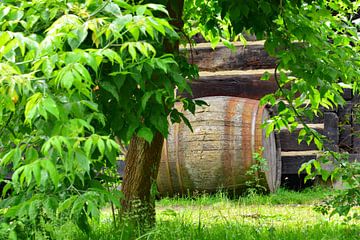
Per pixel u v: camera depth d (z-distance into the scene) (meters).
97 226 9.29
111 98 7.02
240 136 16.97
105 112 7.17
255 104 17.69
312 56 8.88
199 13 10.41
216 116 17.22
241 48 19.86
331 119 19.20
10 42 5.05
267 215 12.90
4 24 5.81
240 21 8.80
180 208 15.22
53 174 4.95
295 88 9.50
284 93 9.95
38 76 5.94
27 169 4.91
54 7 5.87
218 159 16.98
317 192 17.91
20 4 6.27
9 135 6.32
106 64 6.73
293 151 19.55
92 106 5.39
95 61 5.09
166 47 8.95
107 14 5.79
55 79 5.06
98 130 7.07
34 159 5.43
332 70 8.76
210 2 10.34
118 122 7.13
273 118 10.51
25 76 4.82
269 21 8.83
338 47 9.28
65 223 6.59
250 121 17.08
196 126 17.20
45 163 4.96
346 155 9.77
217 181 17.09
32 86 5.24
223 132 17.02
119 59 5.22
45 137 5.57
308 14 9.20
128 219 8.85
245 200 15.72
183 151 17.17
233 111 17.28
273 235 9.02
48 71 5.03
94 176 6.94
